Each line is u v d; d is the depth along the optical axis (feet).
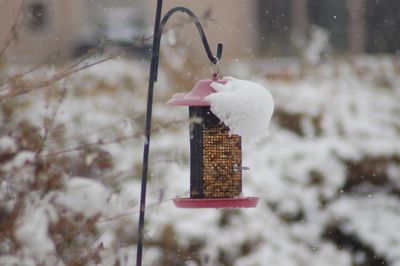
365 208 47.24
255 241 41.19
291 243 42.68
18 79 21.85
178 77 50.21
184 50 50.67
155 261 29.60
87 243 22.20
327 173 46.57
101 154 23.66
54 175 21.29
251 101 22.94
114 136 28.89
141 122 35.12
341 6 114.62
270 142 49.06
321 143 48.70
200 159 25.23
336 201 46.83
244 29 109.50
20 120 24.22
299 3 117.29
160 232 36.86
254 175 45.75
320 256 42.42
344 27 113.91
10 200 20.95
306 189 45.83
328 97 52.95
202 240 39.60
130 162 36.17
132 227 29.32
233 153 25.31
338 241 46.83
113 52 25.64
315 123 51.44
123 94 43.42
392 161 48.49
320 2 115.96
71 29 99.60
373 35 111.45
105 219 22.44
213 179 25.20
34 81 23.00
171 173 39.09
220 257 40.55
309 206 45.32
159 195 25.38
